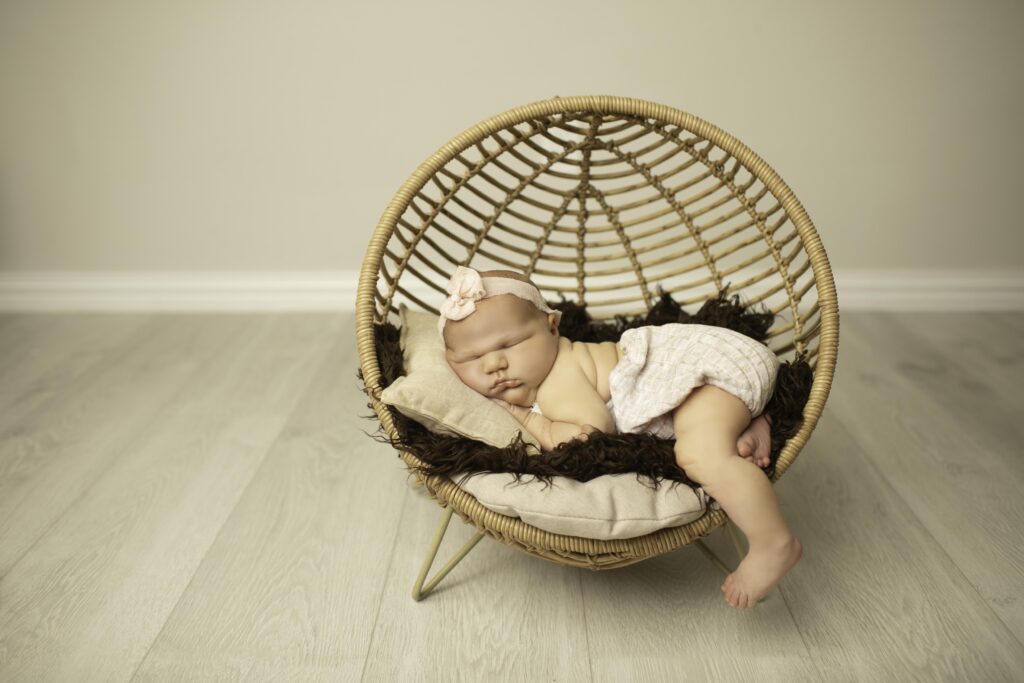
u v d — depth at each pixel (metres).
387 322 1.66
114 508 1.72
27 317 2.74
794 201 1.49
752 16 2.38
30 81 2.51
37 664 1.34
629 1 2.38
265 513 1.71
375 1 2.41
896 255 2.69
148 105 2.55
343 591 1.51
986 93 2.47
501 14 2.41
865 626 1.41
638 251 1.83
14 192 2.67
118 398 2.18
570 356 1.58
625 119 1.58
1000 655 1.34
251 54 2.48
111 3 2.42
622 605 1.47
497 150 1.63
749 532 1.28
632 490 1.29
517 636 1.41
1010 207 2.61
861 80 2.46
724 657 1.35
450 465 1.34
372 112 2.54
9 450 1.92
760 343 1.51
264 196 2.66
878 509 1.70
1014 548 1.58
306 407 2.13
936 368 2.31
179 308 2.79
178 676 1.32
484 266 2.67
